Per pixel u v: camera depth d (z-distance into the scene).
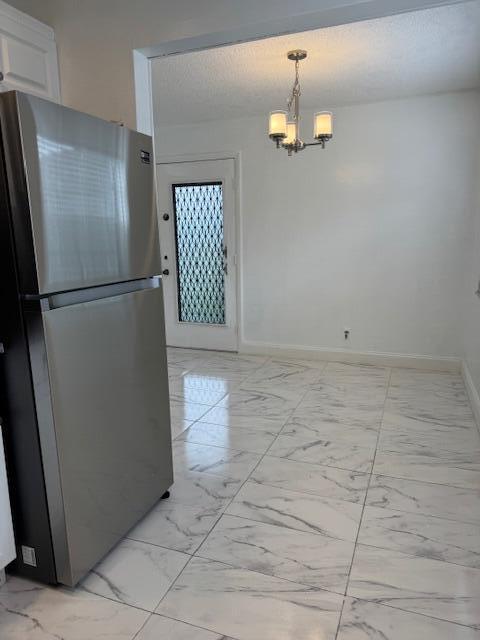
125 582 1.68
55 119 1.42
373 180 3.98
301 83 3.22
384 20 2.28
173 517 2.05
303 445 2.72
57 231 1.44
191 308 4.91
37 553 1.63
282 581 1.67
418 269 3.98
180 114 4.09
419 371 4.07
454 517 2.02
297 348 4.52
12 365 1.48
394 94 3.61
